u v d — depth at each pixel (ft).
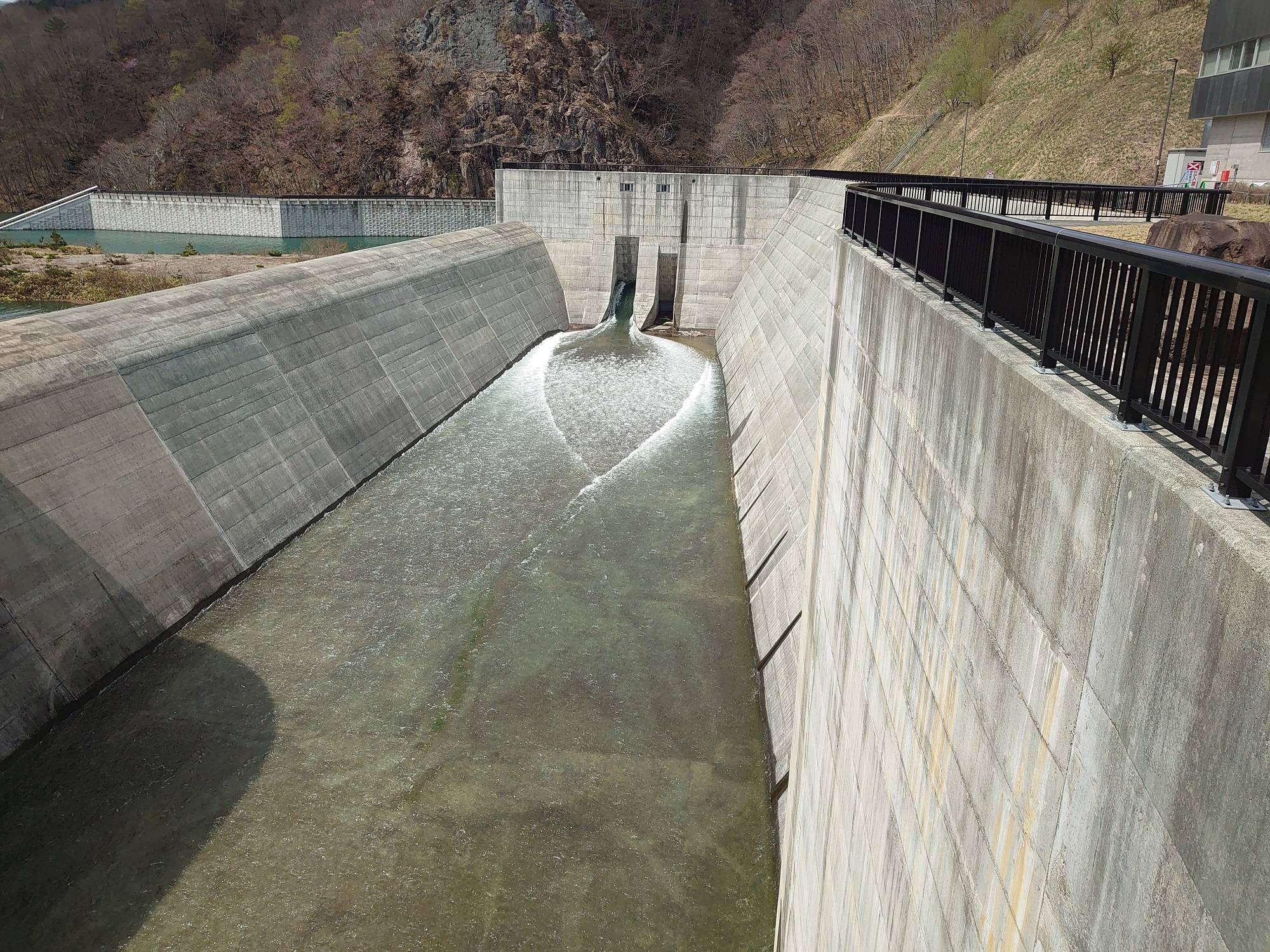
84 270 215.51
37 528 75.51
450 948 53.06
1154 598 13.65
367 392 126.41
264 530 97.25
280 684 76.02
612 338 203.00
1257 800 10.83
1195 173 140.15
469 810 62.95
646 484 117.60
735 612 87.10
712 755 68.28
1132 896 14.07
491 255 192.85
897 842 28.07
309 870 58.13
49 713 69.97
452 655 80.12
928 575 26.68
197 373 100.07
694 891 57.00
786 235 180.65
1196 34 199.72
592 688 75.82
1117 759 14.73
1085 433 16.38
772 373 128.06
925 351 28.48
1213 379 14.19
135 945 53.06
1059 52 245.86
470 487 116.16
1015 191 84.79
